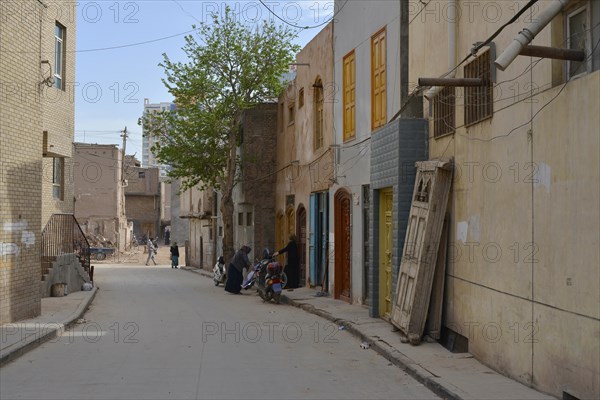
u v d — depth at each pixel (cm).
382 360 999
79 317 1491
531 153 768
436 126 1150
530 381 765
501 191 854
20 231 1364
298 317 1537
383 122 1432
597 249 625
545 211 732
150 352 1056
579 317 657
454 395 736
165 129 2730
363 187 1578
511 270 820
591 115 639
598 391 619
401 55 1310
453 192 1045
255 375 882
